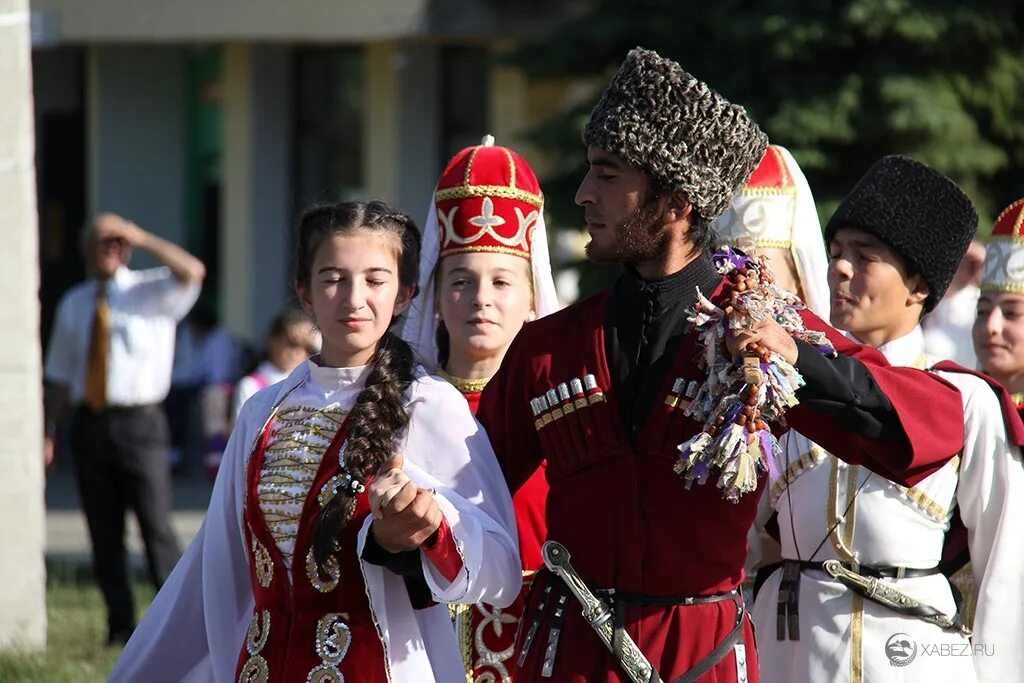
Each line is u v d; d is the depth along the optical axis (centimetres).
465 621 1201
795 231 1302
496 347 1273
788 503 1157
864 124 3228
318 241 995
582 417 951
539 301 1316
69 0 4334
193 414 4359
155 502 2308
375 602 941
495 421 1005
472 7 4172
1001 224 1421
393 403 973
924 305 1201
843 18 3198
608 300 980
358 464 955
